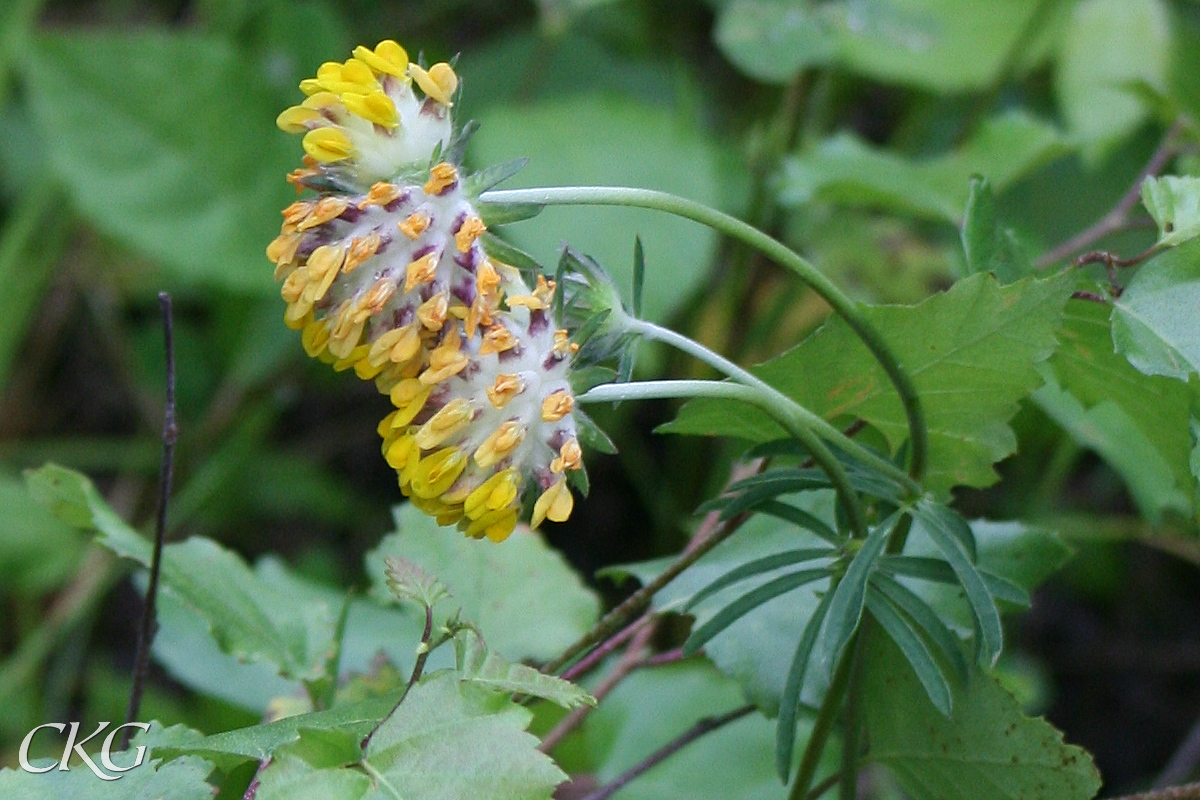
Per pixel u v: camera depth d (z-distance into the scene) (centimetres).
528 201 57
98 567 100
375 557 65
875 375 60
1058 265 69
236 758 58
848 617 58
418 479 57
